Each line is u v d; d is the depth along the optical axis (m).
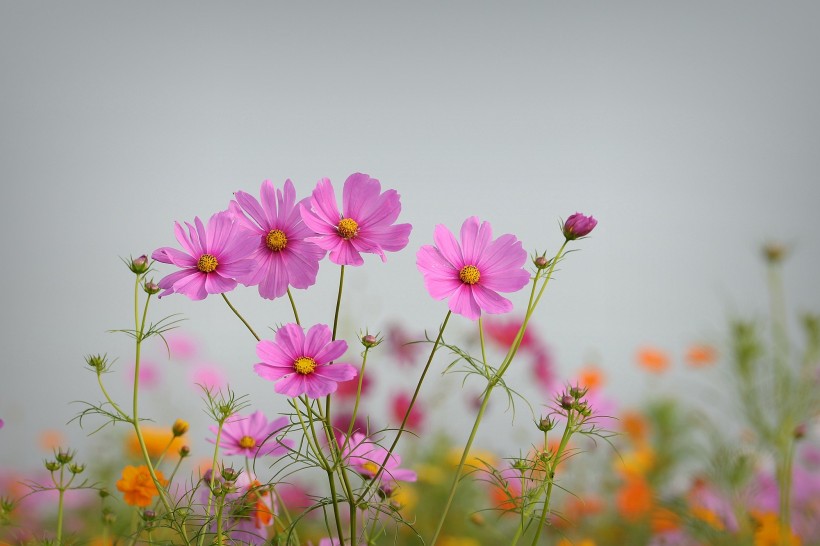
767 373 1.70
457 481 1.18
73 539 1.29
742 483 1.63
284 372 1.17
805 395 1.67
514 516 1.74
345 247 1.20
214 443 1.25
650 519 1.79
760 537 1.60
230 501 1.20
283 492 1.56
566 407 1.21
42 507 1.53
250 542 1.22
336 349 1.17
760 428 1.67
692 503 1.67
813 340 1.70
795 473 1.72
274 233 1.21
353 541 1.15
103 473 1.60
